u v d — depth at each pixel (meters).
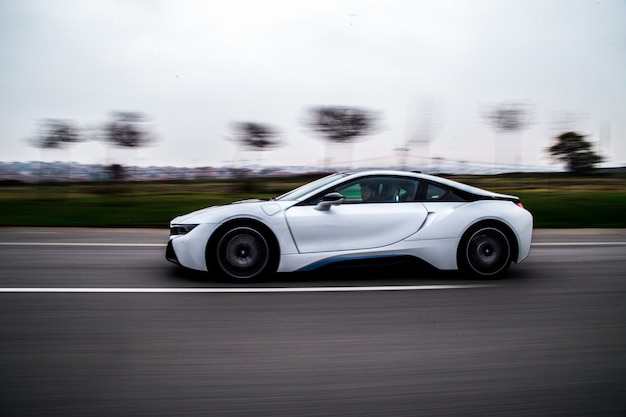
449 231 5.27
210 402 2.63
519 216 5.43
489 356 3.29
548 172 23.53
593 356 3.31
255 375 2.97
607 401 2.70
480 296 4.74
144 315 4.06
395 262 5.22
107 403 2.60
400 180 5.46
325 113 18.83
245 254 5.09
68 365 3.06
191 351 3.32
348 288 4.98
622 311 4.34
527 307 4.41
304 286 5.04
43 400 2.62
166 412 2.52
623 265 6.38
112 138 18.89
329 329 3.78
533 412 2.58
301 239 5.07
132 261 6.33
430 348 3.42
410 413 2.55
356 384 2.87
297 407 2.60
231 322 3.91
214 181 19.86
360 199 5.32
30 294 4.66
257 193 18.47
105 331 3.67
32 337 3.53
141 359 3.17
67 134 18.83
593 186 21.48
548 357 3.29
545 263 6.48
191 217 5.23
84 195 18.19
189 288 4.91
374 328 3.81
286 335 3.64
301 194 5.43
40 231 9.78
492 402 2.68
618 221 12.17
